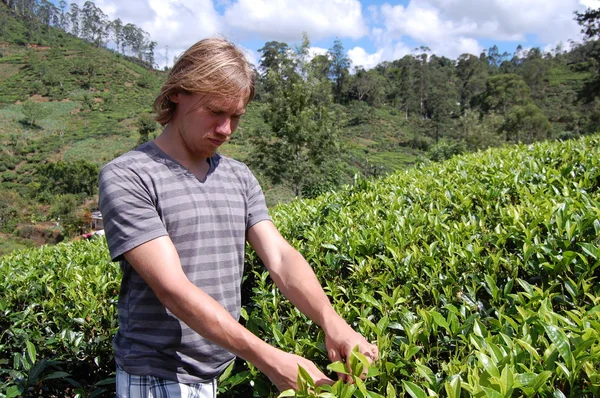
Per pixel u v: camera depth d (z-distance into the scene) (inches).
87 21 5113.2
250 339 49.8
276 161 918.4
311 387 46.2
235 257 62.7
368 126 3425.2
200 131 56.7
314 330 74.2
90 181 2165.4
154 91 4018.2
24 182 2252.7
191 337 58.2
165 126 61.3
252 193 68.1
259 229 66.3
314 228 117.3
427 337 59.7
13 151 2647.6
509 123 2303.2
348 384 45.7
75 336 99.3
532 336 53.4
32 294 124.3
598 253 66.4
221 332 49.7
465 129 1873.8
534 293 63.9
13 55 4306.1
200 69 54.2
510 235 84.8
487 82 3540.8
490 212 108.1
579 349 45.1
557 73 4008.4
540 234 86.5
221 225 60.7
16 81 3811.5
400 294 73.0
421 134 3294.8
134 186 55.0
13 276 136.8
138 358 58.1
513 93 3272.6
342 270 95.7
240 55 57.8
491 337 52.5
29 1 5177.2
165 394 57.7
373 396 45.2
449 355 60.5
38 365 83.1
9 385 84.7
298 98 891.4
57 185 2164.1
